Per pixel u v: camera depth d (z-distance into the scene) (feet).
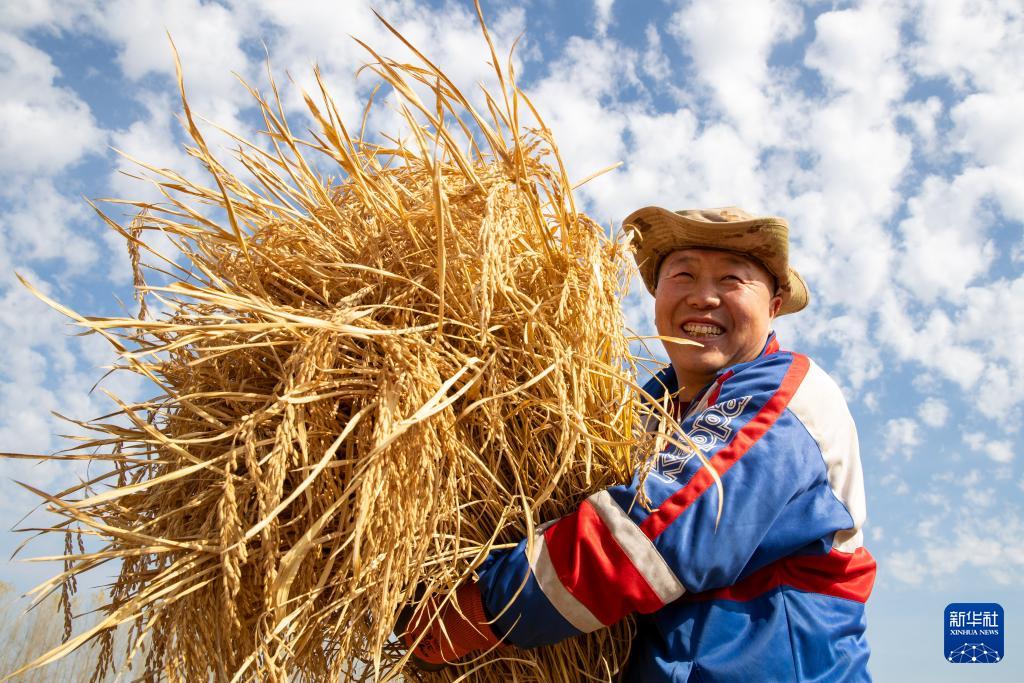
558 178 5.02
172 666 4.13
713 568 4.64
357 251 4.93
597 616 4.63
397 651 5.30
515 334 4.84
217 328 4.08
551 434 5.00
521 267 4.98
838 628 5.02
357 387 4.32
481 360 4.49
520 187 4.86
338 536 4.19
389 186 4.93
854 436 5.45
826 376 5.59
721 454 4.91
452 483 4.43
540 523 4.98
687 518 4.67
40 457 4.54
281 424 4.00
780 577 5.01
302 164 5.01
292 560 3.82
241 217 5.23
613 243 5.14
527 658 5.06
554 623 4.66
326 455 3.88
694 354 6.00
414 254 4.81
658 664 4.81
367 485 3.88
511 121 4.85
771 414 5.11
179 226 5.14
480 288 4.61
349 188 5.21
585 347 4.73
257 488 3.94
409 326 4.62
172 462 4.59
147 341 4.94
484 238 4.44
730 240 5.98
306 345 4.15
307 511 4.25
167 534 4.31
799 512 4.97
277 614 3.89
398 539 4.04
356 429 4.34
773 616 4.84
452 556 4.64
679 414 6.09
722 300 6.03
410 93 4.51
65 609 4.61
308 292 4.82
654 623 4.97
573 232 5.03
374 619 4.15
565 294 4.71
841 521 5.07
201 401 4.62
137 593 4.28
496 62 4.76
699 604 4.86
